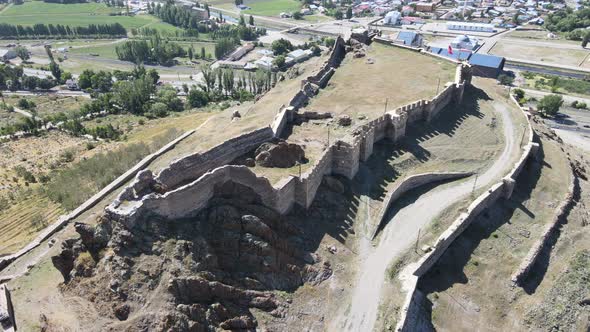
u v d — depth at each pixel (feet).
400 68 336.49
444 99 291.38
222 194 173.37
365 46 381.19
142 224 148.56
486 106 319.88
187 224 158.61
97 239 146.00
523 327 184.24
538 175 262.47
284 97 293.84
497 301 191.52
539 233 222.89
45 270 160.56
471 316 184.03
